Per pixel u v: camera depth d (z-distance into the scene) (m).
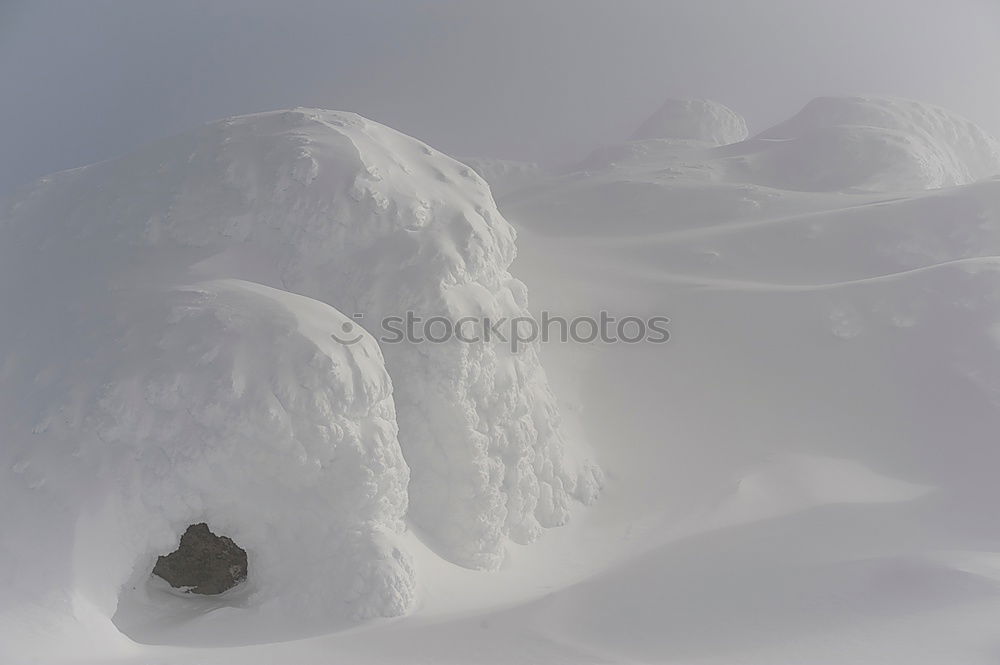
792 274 26.11
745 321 21.34
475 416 13.20
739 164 42.44
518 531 14.00
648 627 10.02
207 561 11.03
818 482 15.99
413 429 12.90
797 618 10.11
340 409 10.71
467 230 14.34
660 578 12.14
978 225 26.14
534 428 14.83
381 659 8.72
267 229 14.02
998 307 19.56
